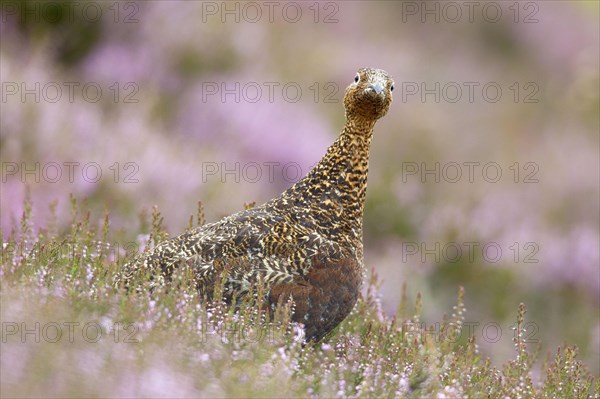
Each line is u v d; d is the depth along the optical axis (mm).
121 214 12445
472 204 18797
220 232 7586
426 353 7320
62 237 9789
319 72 22016
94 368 5301
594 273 17078
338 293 7551
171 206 13234
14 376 4980
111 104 16344
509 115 26859
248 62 19297
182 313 6379
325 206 8047
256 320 6797
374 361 6809
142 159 13516
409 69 25234
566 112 28812
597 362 14664
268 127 16953
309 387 6188
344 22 26297
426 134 21828
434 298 15672
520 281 16797
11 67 14734
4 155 12789
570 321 16062
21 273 6398
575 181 22766
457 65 28047
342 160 8266
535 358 8750
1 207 11445
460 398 6562
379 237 17094
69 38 17375
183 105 17109
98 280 6859
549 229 19812
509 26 31406
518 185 22219
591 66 30469
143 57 17391
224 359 6031
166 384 5285
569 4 35125
